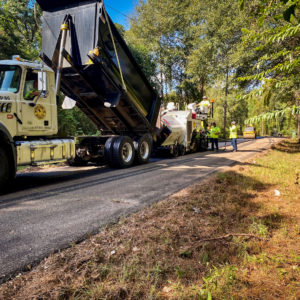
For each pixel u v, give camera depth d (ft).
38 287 7.32
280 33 8.12
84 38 25.39
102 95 30.63
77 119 68.69
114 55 27.68
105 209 14.97
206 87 122.62
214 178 23.09
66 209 15.02
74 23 25.62
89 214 14.07
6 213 14.34
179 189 19.98
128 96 30.71
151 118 36.22
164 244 9.94
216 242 10.37
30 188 20.83
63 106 33.50
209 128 60.90
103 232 11.36
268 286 7.54
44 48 26.73
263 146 67.72
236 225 12.29
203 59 79.92
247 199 16.99
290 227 12.25
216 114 181.47
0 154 18.97
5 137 19.07
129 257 8.93
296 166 31.17
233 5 70.28
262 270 8.43
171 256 9.16
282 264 8.84
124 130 37.17
